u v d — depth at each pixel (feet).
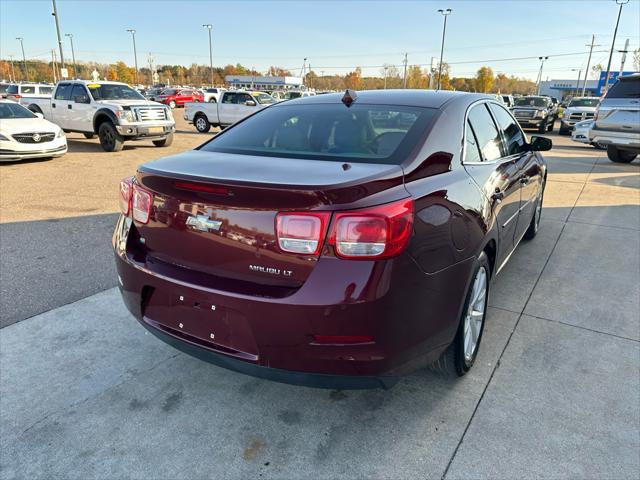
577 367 9.94
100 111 42.73
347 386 7.07
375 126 8.96
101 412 8.48
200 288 7.24
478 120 10.68
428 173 7.92
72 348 10.42
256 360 7.08
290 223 6.56
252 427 8.18
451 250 7.76
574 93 273.95
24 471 7.19
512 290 13.74
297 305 6.56
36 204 23.20
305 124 9.55
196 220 7.34
